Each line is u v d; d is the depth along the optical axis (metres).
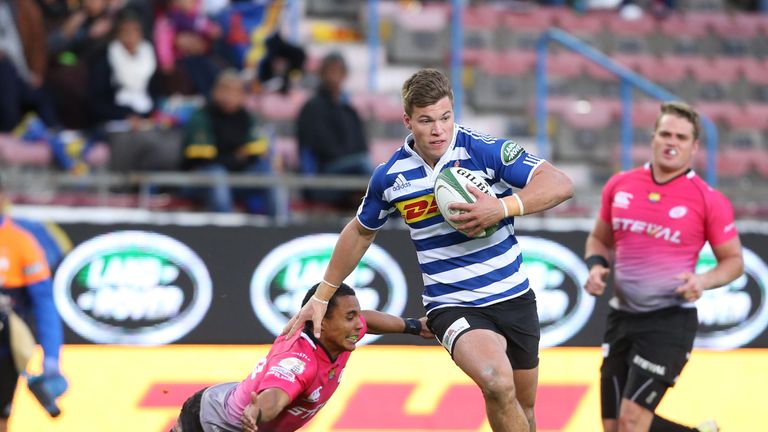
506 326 18.12
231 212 30.22
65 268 25.05
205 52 38.66
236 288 25.66
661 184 21.72
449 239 17.81
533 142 42.31
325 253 26.08
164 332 25.28
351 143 32.72
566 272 26.64
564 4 53.50
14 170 33.91
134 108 35.34
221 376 25.30
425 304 18.69
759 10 55.88
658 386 21.38
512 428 17.31
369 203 18.14
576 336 26.50
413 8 48.50
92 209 29.52
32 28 36.81
